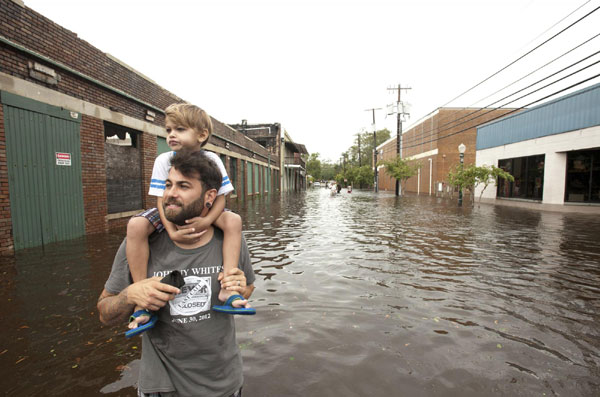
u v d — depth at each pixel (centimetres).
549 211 1611
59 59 700
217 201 135
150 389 129
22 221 622
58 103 697
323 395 226
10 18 588
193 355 130
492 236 879
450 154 3481
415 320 350
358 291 438
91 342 291
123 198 945
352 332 320
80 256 576
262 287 450
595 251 700
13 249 605
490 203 2234
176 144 150
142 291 115
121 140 969
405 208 1842
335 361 268
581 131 1608
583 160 1750
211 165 128
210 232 137
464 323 345
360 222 1176
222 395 136
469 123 3456
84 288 420
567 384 243
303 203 2209
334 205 2055
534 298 421
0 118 575
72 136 738
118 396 221
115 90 872
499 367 263
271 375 248
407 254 659
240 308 124
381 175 6850
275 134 3972
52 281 445
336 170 13488
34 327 317
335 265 570
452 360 272
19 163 613
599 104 1515
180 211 120
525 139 2006
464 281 487
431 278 500
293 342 298
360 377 246
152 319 122
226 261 134
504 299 416
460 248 723
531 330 331
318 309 376
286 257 626
